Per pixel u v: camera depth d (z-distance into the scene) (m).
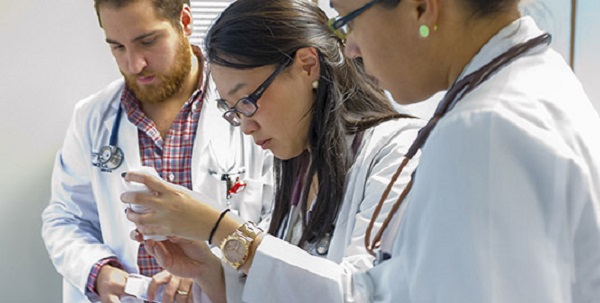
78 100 2.52
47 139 2.52
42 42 2.47
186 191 1.23
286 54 1.28
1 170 2.51
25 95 2.49
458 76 0.82
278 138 1.35
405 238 0.82
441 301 0.75
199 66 2.08
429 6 0.78
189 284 1.52
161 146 1.98
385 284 0.91
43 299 2.58
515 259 0.70
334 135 1.34
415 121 1.38
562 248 0.73
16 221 2.54
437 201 0.75
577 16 1.92
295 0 1.33
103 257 1.90
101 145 2.00
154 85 1.96
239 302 1.28
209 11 2.44
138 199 1.21
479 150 0.72
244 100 1.29
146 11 1.86
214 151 1.98
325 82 1.33
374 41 0.83
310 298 1.02
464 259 0.72
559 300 0.72
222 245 1.14
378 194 1.26
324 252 1.36
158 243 1.33
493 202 0.71
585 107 0.82
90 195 2.08
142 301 1.77
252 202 1.93
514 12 0.82
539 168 0.71
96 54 2.50
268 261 1.05
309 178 1.39
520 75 0.78
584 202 0.74
